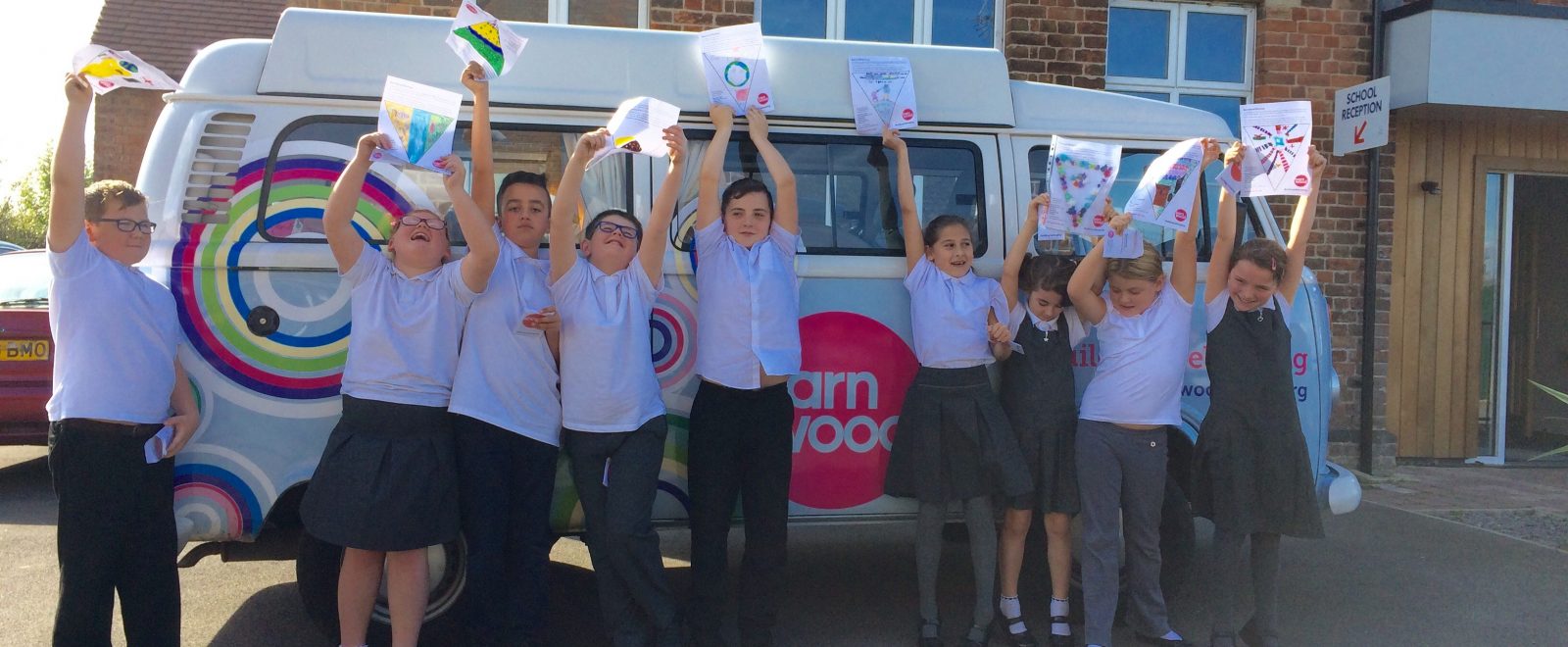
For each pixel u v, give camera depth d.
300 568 3.73
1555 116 7.98
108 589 3.21
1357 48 8.01
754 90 3.94
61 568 3.16
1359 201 7.99
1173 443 4.33
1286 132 3.83
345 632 3.48
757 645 3.80
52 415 3.16
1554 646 4.35
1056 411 3.94
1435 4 7.51
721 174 4.10
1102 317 3.91
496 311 3.48
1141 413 3.81
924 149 4.29
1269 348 3.80
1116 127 4.46
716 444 3.71
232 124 3.70
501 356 3.47
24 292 7.00
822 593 4.98
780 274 3.76
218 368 3.57
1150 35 8.06
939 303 3.91
